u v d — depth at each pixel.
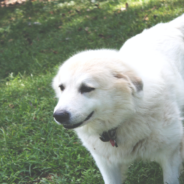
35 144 2.67
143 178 2.46
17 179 2.57
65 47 3.97
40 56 3.93
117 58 2.26
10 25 5.25
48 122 2.78
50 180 2.55
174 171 2.34
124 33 3.87
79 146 2.64
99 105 2.21
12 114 2.90
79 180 2.51
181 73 2.53
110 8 5.00
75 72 2.21
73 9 5.49
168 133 2.28
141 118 2.26
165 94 2.30
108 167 2.38
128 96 2.22
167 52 2.51
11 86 3.32
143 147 2.30
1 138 2.78
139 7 4.58
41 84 3.28
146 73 2.30
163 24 2.68
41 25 4.95
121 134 2.29
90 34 4.18
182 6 4.22
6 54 4.11
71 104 2.18
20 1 7.08
